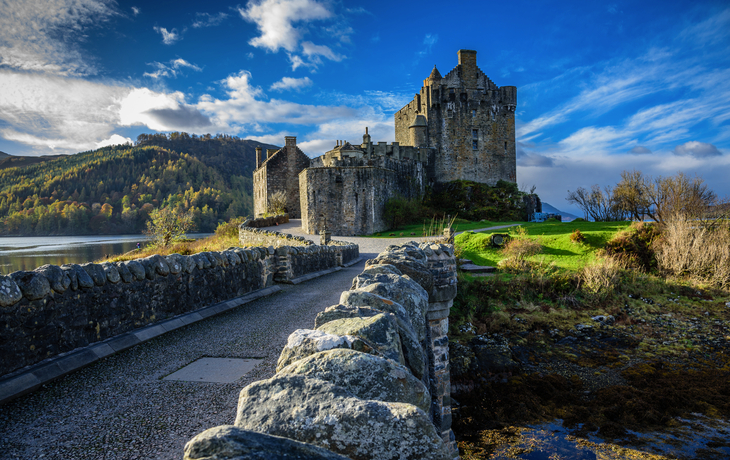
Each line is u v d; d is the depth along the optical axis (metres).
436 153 71.12
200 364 4.86
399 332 2.53
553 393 12.29
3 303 3.99
